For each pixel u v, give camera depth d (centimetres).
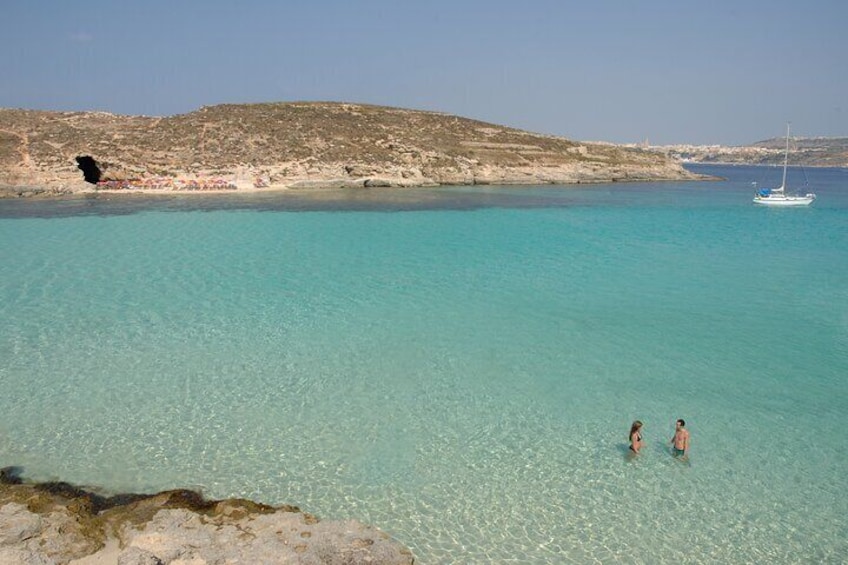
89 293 2683
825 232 4869
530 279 3080
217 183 6781
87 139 7181
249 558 1041
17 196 5781
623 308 2633
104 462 1428
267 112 9238
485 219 5169
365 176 7956
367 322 2394
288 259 3412
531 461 1480
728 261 3619
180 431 1571
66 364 1950
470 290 2861
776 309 2653
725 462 1495
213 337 2205
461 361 2045
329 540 1107
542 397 1806
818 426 1667
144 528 1148
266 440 1540
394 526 1240
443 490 1361
